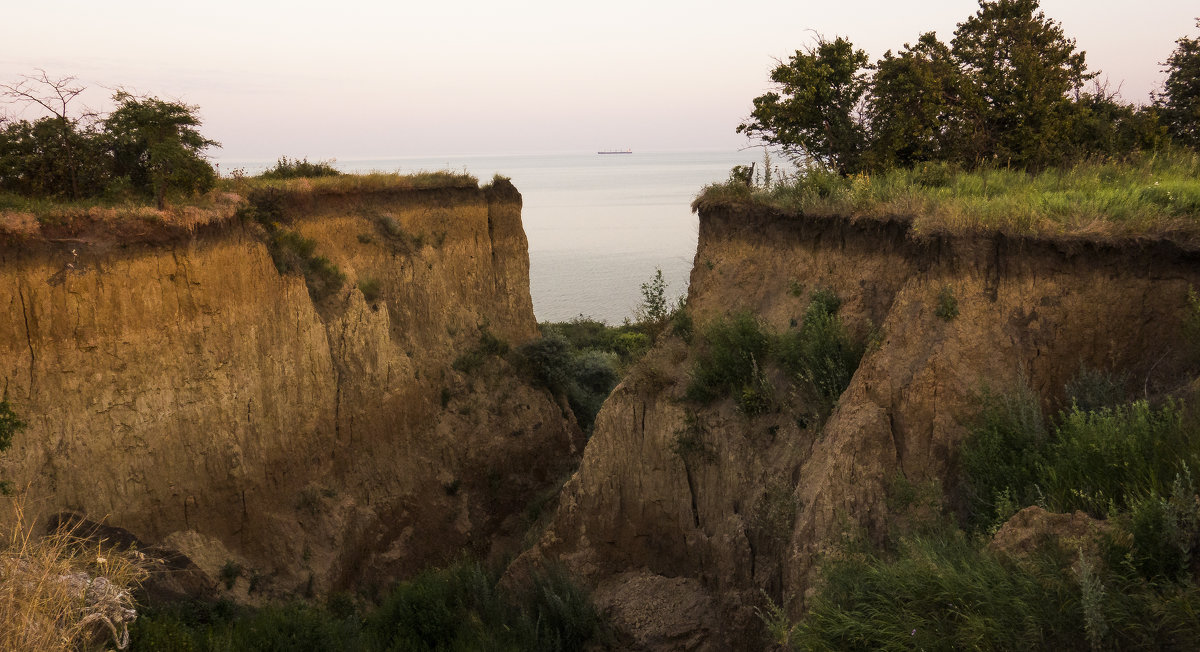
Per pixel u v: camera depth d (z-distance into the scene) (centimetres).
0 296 1224
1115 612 541
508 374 2448
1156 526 580
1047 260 952
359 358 1962
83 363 1323
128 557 984
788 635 759
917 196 1152
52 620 629
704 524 1198
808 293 1240
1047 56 1723
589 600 1247
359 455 1927
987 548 675
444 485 2109
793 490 1024
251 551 1589
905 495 888
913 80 1633
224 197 1684
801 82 1711
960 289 978
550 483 2367
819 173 1398
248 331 1630
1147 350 905
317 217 2066
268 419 1673
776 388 1163
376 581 1833
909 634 611
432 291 2319
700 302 1412
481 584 1399
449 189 2498
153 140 1556
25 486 1227
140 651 892
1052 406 928
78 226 1342
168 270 1457
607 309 6888
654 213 17988
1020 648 556
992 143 1627
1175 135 1930
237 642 1178
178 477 1464
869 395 975
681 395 1280
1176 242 894
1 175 1476
